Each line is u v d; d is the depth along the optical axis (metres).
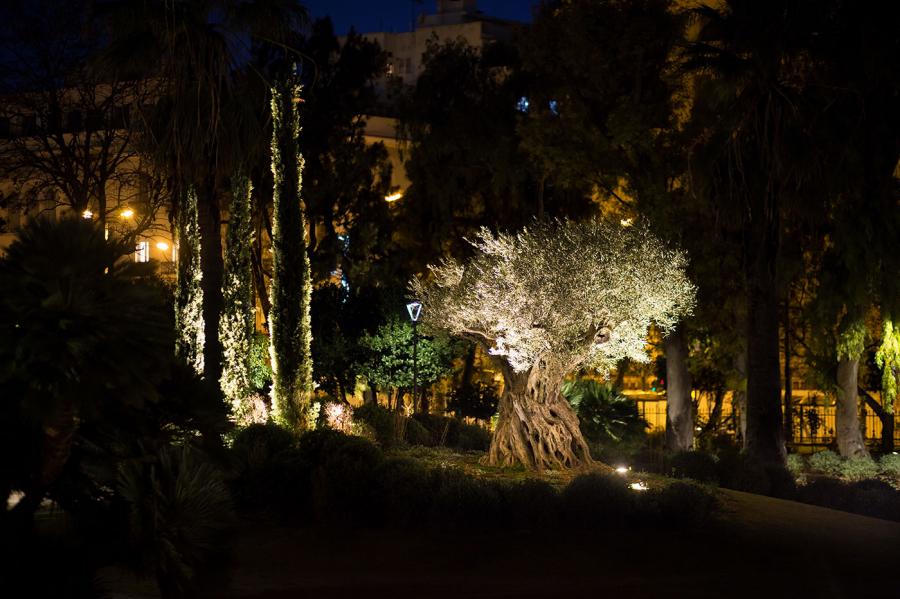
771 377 27.88
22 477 4.71
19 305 4.29
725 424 43.00
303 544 12.68
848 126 28.42
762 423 27.84
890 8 27.45
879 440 42.09
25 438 4.67
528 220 39.59
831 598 10.27
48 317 4.30
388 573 11.08
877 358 31.05
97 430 4.95
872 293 30.81
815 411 42.72
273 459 14.98
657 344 36.91
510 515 13.95
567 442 19.14
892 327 30.55
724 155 28.27
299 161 22.12
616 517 13.98
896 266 29.88
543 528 13.82
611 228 18.73
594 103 34.22
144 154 25.09
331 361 30.86
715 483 18.70
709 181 28.33
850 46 27.55
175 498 4.73
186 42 22.69
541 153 33.72
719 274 31.84
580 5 32.88
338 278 42.50
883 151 29.16
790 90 27.03
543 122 33.88
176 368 5.27
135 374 4.43
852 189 28.75
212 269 23.91
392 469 14.88
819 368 35.12
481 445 25.73
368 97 42.72
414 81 72.12
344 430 21.95
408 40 72.56
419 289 19.92
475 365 43.59
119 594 8.27
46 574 4.62
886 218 29.27
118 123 34.19
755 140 27.67
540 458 18.92
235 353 22.75
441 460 20.27
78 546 4.73
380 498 14.12
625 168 32.44
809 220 29.61
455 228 42.53
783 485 21.47
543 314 17.80
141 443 4.95
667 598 9.95
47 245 4.50
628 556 12.29
